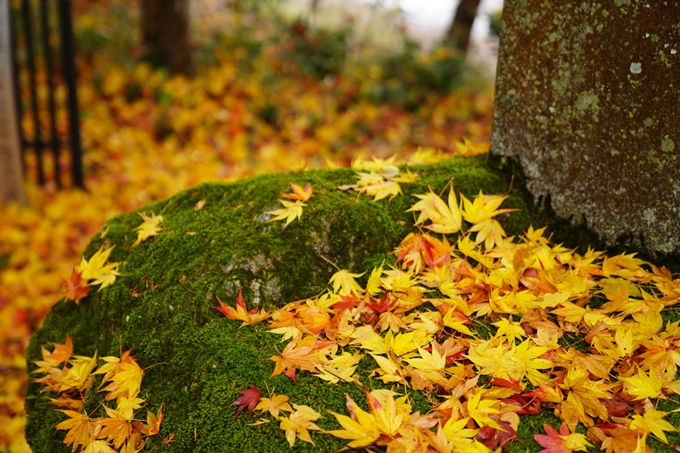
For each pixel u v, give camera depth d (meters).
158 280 1.92
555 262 1.94
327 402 1.51
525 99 2.10
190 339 1.73
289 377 1.58
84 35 6.94
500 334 1.69
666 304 1.78
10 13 4.46
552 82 1.99
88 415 1.75
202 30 7.99
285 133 6.11
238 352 1.66
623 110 1.84
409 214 2.08
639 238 1.93
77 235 4.44
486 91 7.46
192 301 1.81
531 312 1.77
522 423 1.46
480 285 1.85
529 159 2.14
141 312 1.87
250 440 1.44
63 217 4.61
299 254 1.91
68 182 5.12
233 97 6.48
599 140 1.92
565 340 1.71
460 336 1.73
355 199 2.06
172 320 1.79
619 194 1.93
